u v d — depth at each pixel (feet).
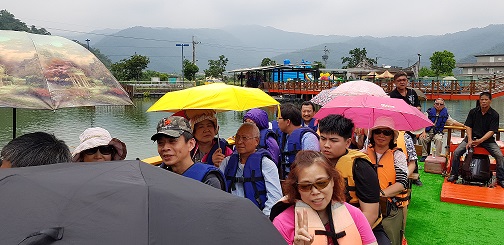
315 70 137.18
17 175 4.36
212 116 11.67
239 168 10.38
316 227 6.73
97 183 3.99
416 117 11.64
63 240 3.33
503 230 15.38
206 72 244.22
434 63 226.38
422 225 15.92
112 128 81.51
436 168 24.44
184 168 8.62
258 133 10.37
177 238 3.51
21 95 6.92
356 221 7.07
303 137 12.46
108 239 3.32
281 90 125.90
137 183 4.00
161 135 8.31
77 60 8.23
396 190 10.36
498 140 23.82
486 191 19.36
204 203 3.96
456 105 103.45
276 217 7.18
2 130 70.95
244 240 3.81
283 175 12.81
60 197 3.80
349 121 8.82
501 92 74.74
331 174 6.73
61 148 7.34
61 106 7.13
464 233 15.12
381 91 13.48
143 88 170.60
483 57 292.81
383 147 10.75
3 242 3.42
